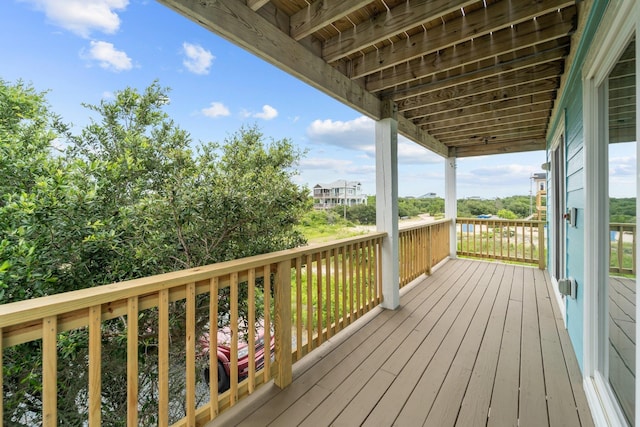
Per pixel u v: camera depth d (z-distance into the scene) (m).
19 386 1.74
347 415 1.65
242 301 2.78
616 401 1.50
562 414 1.63
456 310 3.25
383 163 3.35
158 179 2.51
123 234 2.14
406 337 2.60
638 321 1.04
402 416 1.63
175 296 1.39
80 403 2.05
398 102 3.55
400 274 3.91
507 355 2.28
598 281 1.77
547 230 4.98
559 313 3.14
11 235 1.66
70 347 1.79
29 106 2.66
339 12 1.83
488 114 4.11
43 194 1.80
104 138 2.85
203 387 3.10
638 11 0.99
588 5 1.63
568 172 2.60
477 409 1.68
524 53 2.52
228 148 2.84
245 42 1.78
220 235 2.37
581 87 1.99
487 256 6.00
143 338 2.25
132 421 1.23
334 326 2.55
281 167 3.07
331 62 2.50
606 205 1.69
